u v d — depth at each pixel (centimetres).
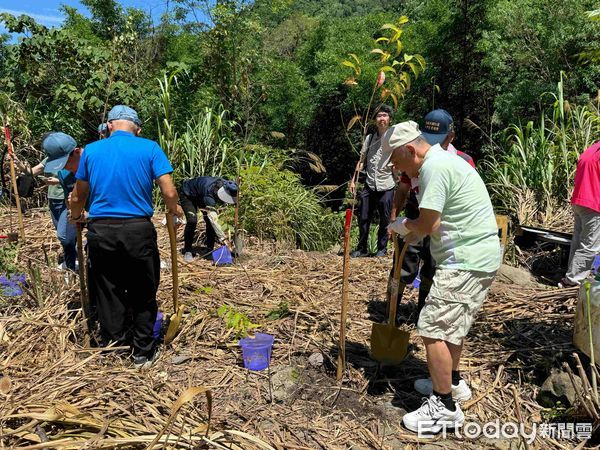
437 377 272
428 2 1483
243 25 1062
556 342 359
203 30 1039
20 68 908
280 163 844
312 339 374
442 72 1475
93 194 324
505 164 760
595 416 266
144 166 324
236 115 946
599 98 753
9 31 890
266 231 678
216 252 534
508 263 562
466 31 1392
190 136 831
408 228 279
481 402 304
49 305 403
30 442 242
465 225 260
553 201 680
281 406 296
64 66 899
